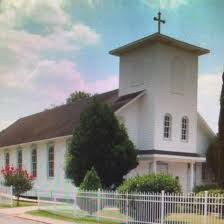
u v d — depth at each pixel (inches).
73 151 1087.6
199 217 626.5
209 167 1363.2
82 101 1631.4
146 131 1243.8
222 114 855.7
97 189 880.3
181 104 1290.6
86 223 764.0
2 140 1879.9
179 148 1270.9
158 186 727.7
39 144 1515.7
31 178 1237.7
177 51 1291.8
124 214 739.4
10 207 1107.9
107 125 1077.8
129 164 1080.8
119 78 1373.0
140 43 1274.6
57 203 938.7
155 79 1235.2
